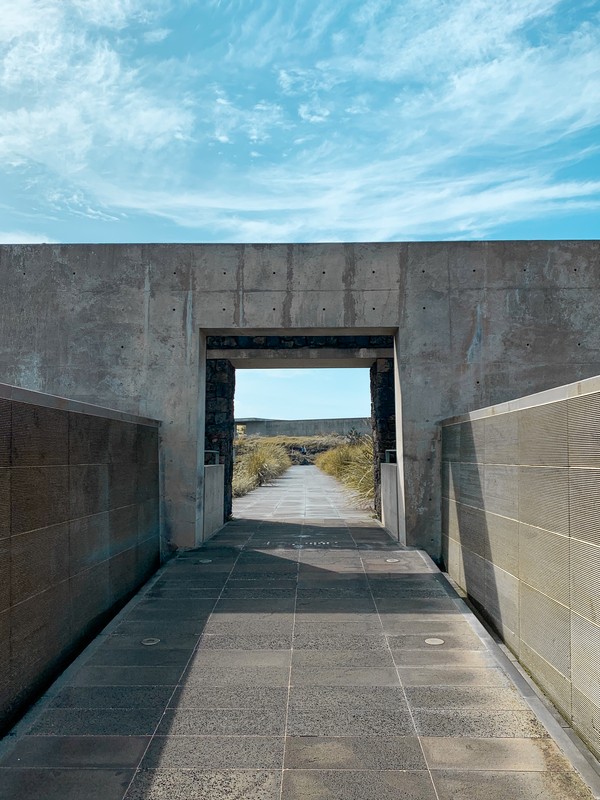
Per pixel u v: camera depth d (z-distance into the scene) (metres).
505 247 8.34
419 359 8.28
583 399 3.71
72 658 4.93
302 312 8.32
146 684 4.48
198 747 3.67
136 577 6.75
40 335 8.47
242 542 8.80
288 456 35.16
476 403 8.23
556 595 4.11
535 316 8.28
